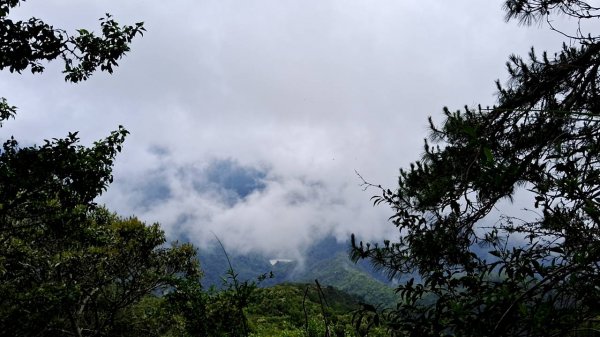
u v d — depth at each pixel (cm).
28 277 976
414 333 164
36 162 660
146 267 1315
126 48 730
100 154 731
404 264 315
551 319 129
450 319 166
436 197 362
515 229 195
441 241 281
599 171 136
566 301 139
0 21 620
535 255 169
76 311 1188
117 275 1262
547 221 161
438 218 313
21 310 849
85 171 716
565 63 440
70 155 689
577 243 149
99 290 1250
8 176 626
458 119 421
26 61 669
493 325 147
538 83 446
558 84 446
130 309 1330
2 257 921
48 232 885
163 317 1073
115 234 1265
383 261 323
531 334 133
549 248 162
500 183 154
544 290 142
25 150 672
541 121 380
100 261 1170
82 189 732
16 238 943
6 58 655
